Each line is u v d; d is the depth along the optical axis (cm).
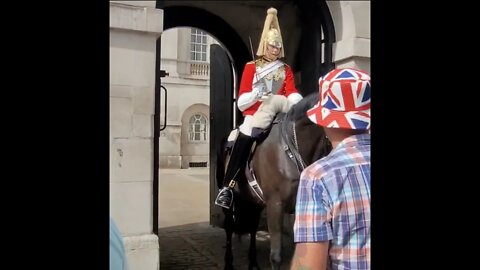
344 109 143
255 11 615
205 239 586
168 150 1778
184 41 1816
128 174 382
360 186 132
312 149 321
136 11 379
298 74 532
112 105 379
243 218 451
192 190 1078
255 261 455
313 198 133
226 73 564
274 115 358
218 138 593
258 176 352
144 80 388
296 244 136
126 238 376
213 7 630
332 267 135
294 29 536
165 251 530
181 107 1806
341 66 446
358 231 130
